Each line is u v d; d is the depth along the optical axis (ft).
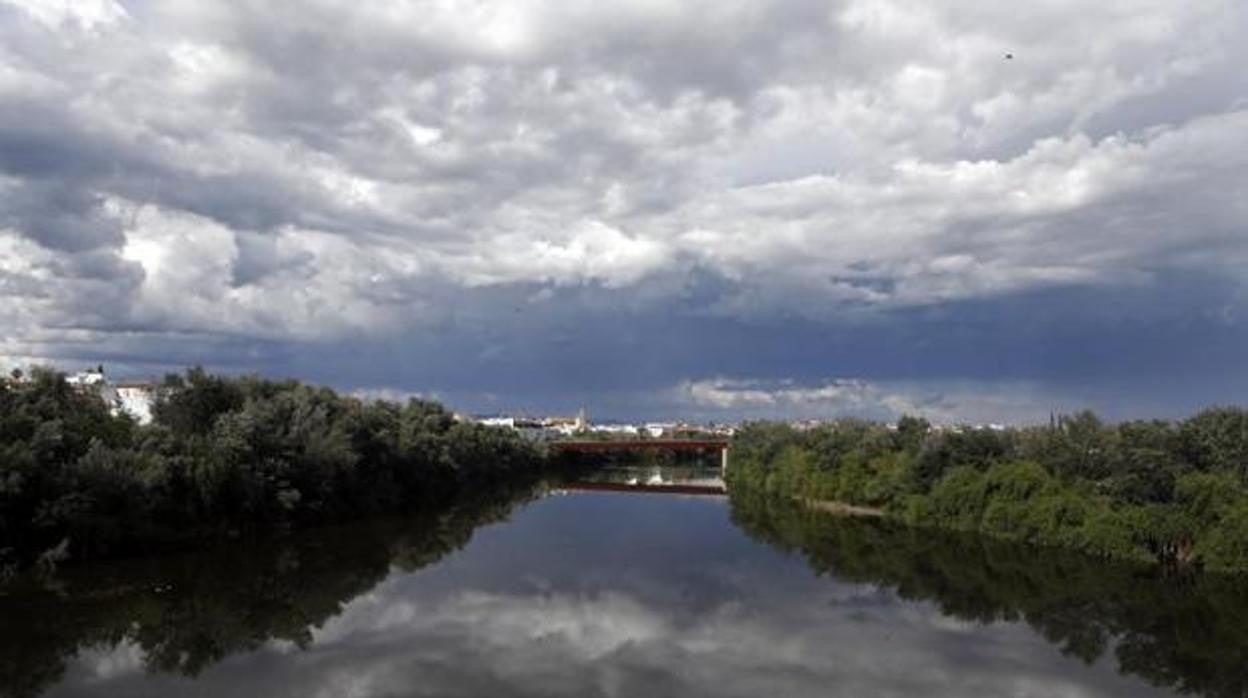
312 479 403.95
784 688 187.42
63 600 250.57
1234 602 277.85
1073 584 303.89
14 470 268.21
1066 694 190.19
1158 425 406.41
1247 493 337.72
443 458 548.31
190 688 181.68
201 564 309.42
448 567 319.47
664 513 499.92
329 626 232.32
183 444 344.08
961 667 206.08
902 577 312.91
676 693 182.70
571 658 205.67
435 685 185.47
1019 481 405.59
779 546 377.30
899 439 533.96
